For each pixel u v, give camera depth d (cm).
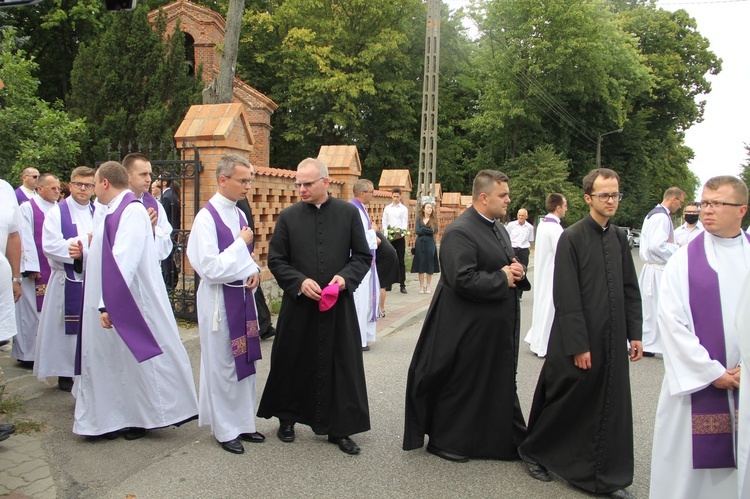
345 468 385
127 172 433
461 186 3491
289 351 416
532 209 3105
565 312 354
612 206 357
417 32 3086
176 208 790
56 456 393
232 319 409
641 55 3706
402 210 1153
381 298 891
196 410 440
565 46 3012
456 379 394
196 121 752
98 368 411
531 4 3052
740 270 304
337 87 2634
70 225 524
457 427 397
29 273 570
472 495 352
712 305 300
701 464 296
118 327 393
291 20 2778
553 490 360
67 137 1186
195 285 754
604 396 349
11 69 1171
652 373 643
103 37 1433
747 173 3128
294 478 369
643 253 731
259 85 2919
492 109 3216
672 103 3847
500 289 376
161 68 1399
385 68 2919
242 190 420
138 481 361
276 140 2972
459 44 3278
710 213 306
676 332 300
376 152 3016
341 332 411
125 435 428
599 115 3503
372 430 454
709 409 296
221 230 411
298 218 417
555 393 365
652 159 3959
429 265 1162
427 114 1702
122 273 396
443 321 392
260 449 413
